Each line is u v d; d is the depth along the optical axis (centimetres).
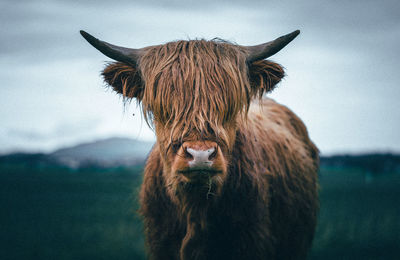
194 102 323
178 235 401
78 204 1565
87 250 832
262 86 377
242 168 388
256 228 395
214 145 312
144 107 358
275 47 376
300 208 503
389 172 3722
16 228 1082
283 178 466
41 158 5766
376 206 1475
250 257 392
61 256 785
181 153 312
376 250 822
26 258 775
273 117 551
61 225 1116
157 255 416
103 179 3014
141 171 502
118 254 796
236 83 344
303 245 518
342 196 1820
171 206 400
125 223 1130
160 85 337
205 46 350
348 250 820
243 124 402
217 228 386
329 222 1120
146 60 362
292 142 538
